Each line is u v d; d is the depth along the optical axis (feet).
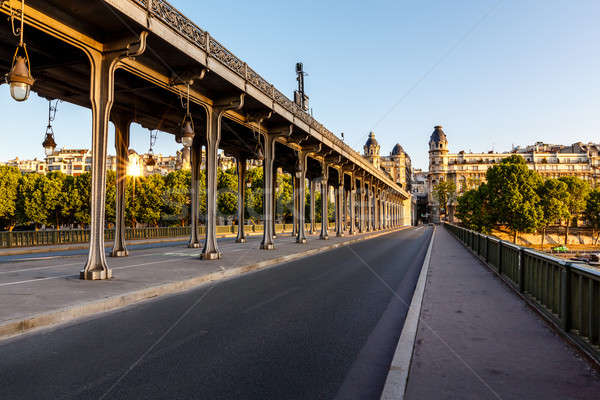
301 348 16.87
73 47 33.88
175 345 17.16
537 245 280.92
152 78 41.34
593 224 297.94
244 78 51.37
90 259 32.81
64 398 11.75
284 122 69.10
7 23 29.99
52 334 18.80
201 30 41.55
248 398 11.86
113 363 14.84
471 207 254.47
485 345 15.74
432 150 458.09
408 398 10.88
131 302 26.48
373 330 19.85
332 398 11.94
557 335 17.15
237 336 18.57
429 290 28.50
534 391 11.34
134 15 31.24
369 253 67.41
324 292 30.53
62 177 204.44
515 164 230.07
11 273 35.96
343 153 110.22
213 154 52.03
